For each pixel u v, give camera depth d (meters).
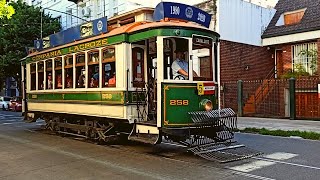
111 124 11.07
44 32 31.03
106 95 10.83
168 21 9.58
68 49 12.84
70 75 12.81
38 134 14.89
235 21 22.30
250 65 23.08
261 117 20.67
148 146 11.15
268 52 24.17
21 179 7.38
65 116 13.72
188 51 9.34
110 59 10.69
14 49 30.47
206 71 9.76
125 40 10.13
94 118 11.84
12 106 35.34
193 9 10.37
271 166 8.20
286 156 9.36
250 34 23.25
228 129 9.61
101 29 11.43
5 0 12.65
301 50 22.20
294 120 18.80
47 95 14.37
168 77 9.16
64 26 33.47
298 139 12.54
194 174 7.49
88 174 7.70
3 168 8.41
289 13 23.45
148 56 10.59
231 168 8.01
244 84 21.89
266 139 12.55
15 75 32.59
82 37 12.43
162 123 8.91
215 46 10.03
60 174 7.75
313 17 21.86
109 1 28.56
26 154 10.20
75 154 10.08
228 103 21.31
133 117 10.15
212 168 8.02
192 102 9.26
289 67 22.72
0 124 19.89
